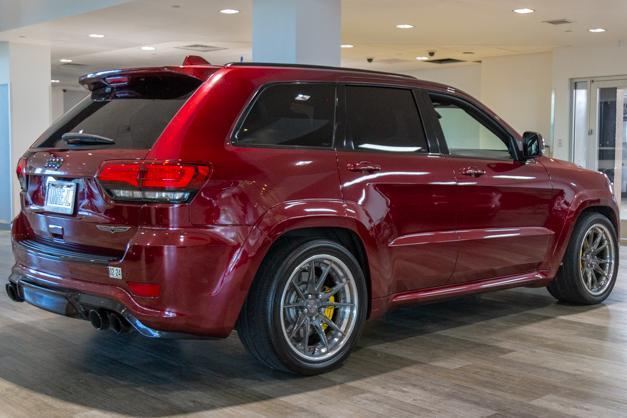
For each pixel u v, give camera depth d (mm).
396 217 3828
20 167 3865
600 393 3326
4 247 8328
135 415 3027
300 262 3432
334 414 3045
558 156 12898
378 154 3812
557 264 4863
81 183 3389
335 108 3736
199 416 3018
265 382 3453
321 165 3553
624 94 12219
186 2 8469
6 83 11938
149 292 3135
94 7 9047
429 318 4785
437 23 10062
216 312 3203
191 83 3457
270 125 3475
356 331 3682
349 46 12633
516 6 8812
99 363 3740
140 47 12648
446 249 4082
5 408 3105
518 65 13969
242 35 11102
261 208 3291
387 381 3473
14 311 4887
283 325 3402
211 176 3186
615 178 12445
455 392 3322
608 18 9633
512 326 4570
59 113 22094
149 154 3164
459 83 15898
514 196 4492
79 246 3451
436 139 4141
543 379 3516
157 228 3129
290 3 6949
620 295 5602
